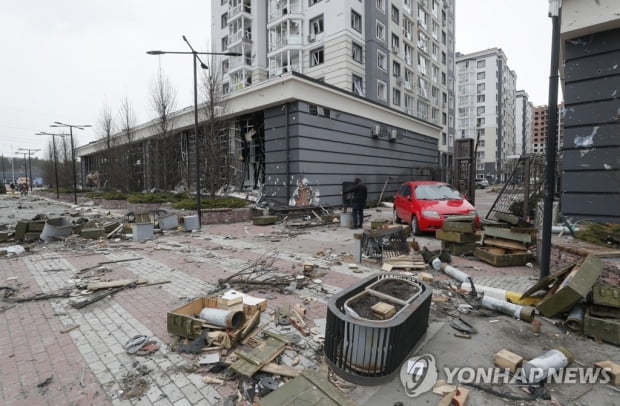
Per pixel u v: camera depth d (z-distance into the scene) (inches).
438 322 156.4
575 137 288.0
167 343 138.7
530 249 257.9
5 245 365.4
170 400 102.2
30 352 133.0
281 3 1126.4
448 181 1154.7
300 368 118.4
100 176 1293.1
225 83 1467.8
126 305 183.9
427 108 1418.6
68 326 157.0
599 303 137.6
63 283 225.6
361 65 1022.4
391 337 108.0
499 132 2945.4
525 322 154.7
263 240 393.1
